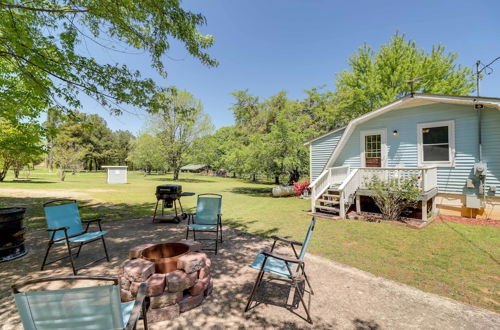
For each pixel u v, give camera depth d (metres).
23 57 4.56
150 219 8.30
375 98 18.89
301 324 2.68
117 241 5.81
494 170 7.71
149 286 2.70
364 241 5.93
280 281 3.77
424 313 2.91
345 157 11.59
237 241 5.90
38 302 1.42
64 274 3.97
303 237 6.33
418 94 8.50
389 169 8.27
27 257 4.70
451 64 17.03
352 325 2.67
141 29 5.23
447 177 8.66
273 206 11.62
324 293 3.40
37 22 4.79
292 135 14.99
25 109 6.18
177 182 27.61
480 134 7.93
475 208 8.06
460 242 5.71
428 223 7.55
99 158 60.00
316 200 9.94
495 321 2.75
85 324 1.48
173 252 3.62
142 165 40.62
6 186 18.08
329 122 21.92
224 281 3.75
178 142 28.00
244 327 2.62
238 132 29.84
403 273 4.10
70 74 5.07
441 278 3.90
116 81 5.52
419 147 9.30
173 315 2.76
